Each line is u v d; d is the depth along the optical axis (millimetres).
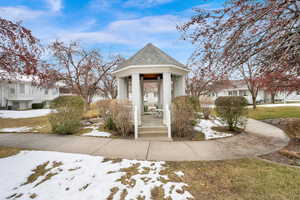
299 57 2428
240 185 2643
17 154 4141
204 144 4996
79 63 12922
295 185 2598
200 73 2877
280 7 1952
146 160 3725
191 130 6430
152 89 23688
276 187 2562
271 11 2047
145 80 10133
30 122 10195
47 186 2729
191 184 2699
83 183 2777
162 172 3123
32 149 4559
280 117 9578
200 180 2820
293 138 5598
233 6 2277
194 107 6934
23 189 2678
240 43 2477
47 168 3363
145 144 5008
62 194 2514
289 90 4887
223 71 2691
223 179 2844
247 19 2178
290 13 2143
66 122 6461
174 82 8625
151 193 2471
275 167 3285
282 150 4160
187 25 2621
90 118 10492
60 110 6621
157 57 7293
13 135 6375
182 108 6121
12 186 2766
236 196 2367
